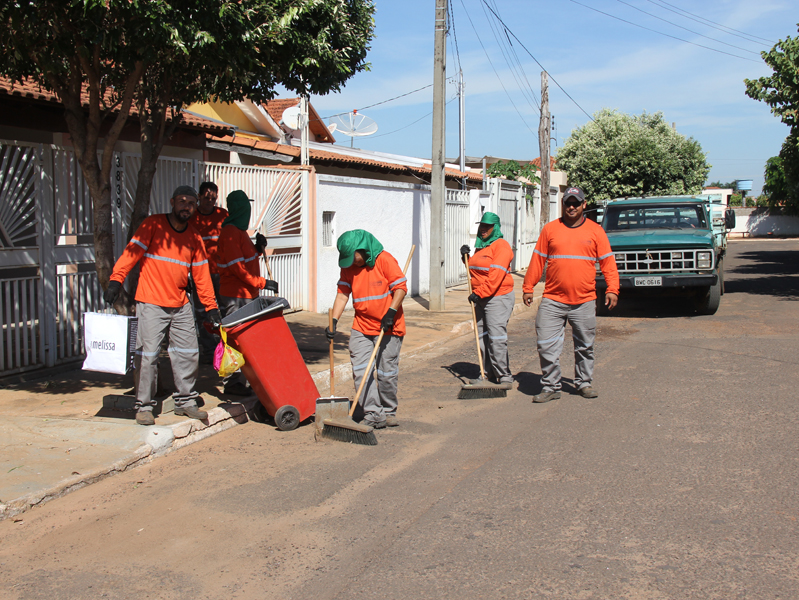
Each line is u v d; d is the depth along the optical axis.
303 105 12.66
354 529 3.95
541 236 6.80
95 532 3.98
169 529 4.00
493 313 7.00
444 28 12.30
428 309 13.15
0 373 6.87
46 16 5.43
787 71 14.84
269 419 6.19
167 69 6.42
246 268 6.55
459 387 7.39
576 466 4.84
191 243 5.50
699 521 3.93
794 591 3.19
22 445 5.12
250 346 5.68
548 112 21.31
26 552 3.75
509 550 3.64
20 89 8.49
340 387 7.55
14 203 6.87
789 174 19.25
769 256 29.20
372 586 3.33
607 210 13.98
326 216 12.12
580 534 3.80
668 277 11.80
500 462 4.96
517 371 8.16
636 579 3.32
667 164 31.47
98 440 5.22
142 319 5.44
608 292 6.68
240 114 17.52
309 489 4.55
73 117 6.05
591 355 6.75
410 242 14.85
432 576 3.40
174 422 5.56
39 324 7.19
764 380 7.18
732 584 3.26
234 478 4.78
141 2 5.20
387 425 5.93
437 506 4.23
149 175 6.48
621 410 6.24
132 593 3.32
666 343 9.48
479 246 7.15
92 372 7.45
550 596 3.19
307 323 10.66
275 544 3.79
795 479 4.50
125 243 7.98
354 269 5.66
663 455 5.02
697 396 6.63
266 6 6.05
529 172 23.17
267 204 10.48
